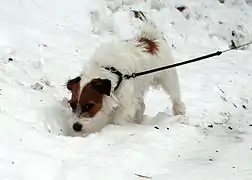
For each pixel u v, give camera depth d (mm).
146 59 2707
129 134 2549
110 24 3727
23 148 2381
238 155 2475
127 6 3998
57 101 2783
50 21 3549
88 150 2434
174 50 3729
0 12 3434
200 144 2559
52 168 2299
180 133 2602
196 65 3529
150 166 2359
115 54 2631
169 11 4113
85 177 2270
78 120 2543
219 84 3309
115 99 2604
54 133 2545
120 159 2369
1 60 3096
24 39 3334
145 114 2941
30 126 2502
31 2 3572
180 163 2391
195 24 4078
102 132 2559
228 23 4195
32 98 2740
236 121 2943
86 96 2527
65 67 3199
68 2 3693
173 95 2900
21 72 3027
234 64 3621
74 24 3609
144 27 2803
